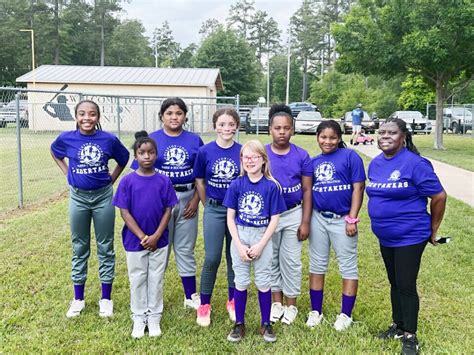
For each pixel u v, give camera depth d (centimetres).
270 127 367
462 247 551
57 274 459
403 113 2603
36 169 1146
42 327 357
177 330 359
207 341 342
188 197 386
